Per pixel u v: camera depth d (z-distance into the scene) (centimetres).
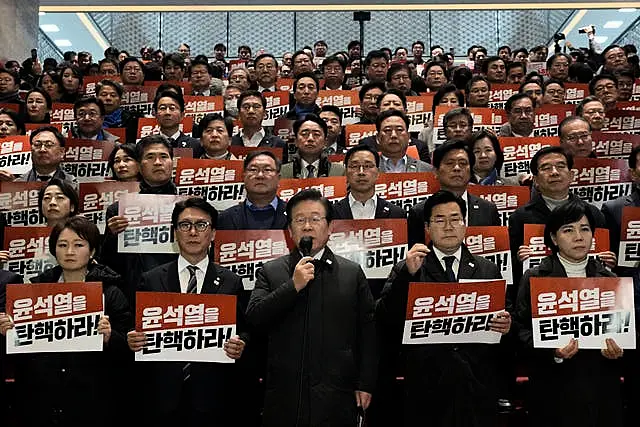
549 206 598
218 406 470
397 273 451
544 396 459
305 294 444
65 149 778
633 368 504
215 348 446
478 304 447
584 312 446
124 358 479
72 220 492
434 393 449
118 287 506
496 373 463
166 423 460
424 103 960
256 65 1234
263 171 597
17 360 473
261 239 543
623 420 486
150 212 569
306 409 423
